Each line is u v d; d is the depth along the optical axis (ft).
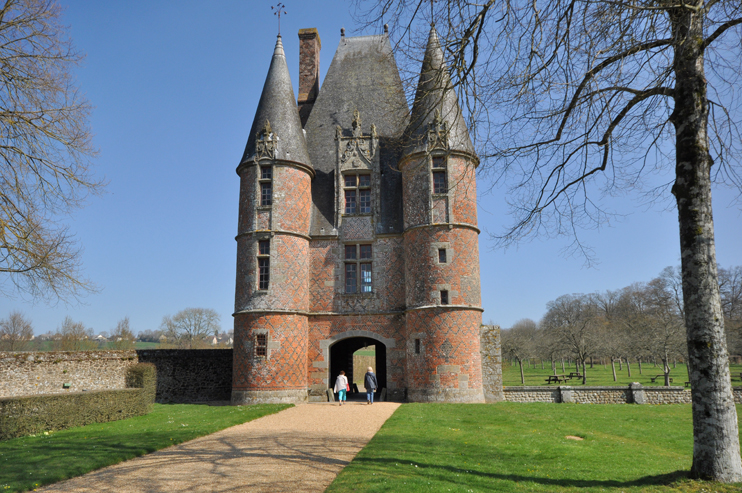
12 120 48.03
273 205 80.43
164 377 86.07
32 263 49.90
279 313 77.51
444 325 74.13
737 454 25.66
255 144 83.10
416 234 78.18
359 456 35.58
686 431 51.60
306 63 105.29
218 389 88.74
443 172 79.46
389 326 80.79
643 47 27.73
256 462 34.71
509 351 156.76
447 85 29.78
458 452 37.73
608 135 32.24
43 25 49.37
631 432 50.39
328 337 81.41
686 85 27.53
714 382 25.98
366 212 85.35
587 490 26.99
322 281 83.30
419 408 64.13
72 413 53.88
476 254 79.00
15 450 40.16
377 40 99.19
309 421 55.01
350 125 92.68
